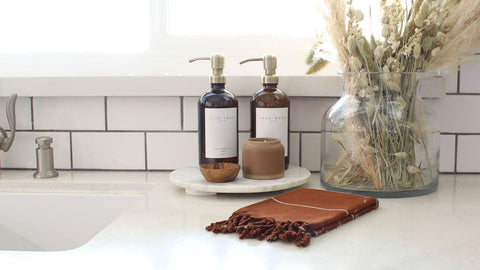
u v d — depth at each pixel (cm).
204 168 90
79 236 99
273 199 80
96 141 114
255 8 120
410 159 86
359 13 84
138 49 122
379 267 55
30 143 115
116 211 98
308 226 65
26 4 123
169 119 112
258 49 120
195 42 121
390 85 83
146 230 69
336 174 90
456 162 111
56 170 115
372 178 87
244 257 58
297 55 119
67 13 122
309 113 111
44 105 113
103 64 122
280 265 56
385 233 67
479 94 108
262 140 96
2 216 100
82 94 110
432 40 83
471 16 82
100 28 122
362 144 86
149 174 110
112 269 55
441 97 107
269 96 98
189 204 84
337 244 63
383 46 84
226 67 120
